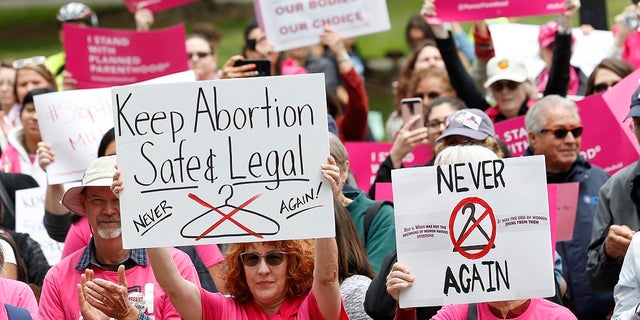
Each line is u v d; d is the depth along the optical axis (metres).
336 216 10.72
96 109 13.61
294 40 15.93
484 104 15.46
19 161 15.43
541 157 9.46
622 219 12.04
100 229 10.75
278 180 9.46
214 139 9.51
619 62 15.67
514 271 9.45
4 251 12.11
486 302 9.68
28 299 10.89
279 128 9.48
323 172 9.41
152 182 9.51
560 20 14.93
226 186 9.49
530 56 16.73
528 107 15.23
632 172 12.04
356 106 16.17
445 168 9.52
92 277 9.77
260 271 9.81
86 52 15.65
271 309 9.94
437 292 9.48
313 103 9.47
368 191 14.88
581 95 16.83
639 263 9.90
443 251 9.50
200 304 9.88
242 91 9.50
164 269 9.74
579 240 13.10
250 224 9.47
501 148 12.65
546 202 9.45
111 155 11.24
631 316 9.75
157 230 9.50
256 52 18.20
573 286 13.02
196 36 18.11
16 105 17.66
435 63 17.09
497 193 9.47
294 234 9.44
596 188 13.30
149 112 9.53
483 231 9.48
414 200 9.53
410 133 13.69
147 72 15.66
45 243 14.05
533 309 9.65
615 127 14.16
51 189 13.57
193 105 9.52
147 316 9.90
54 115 13.55
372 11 15.90
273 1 15.91
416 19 19.64
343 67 15.99
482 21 16.16
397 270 9.51
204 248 12.27
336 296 9.61
